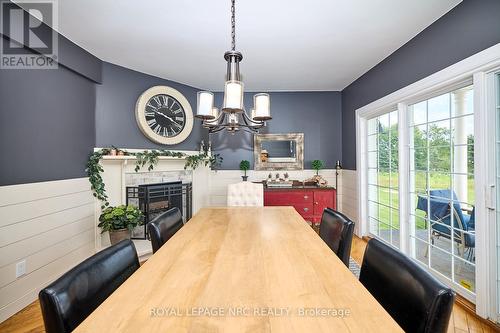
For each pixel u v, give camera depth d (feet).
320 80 12.78
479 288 6.23
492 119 6.04
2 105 6.54
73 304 2.66
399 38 8.51
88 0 6.49
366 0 6.54
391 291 3.12
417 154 8.87
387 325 2.34
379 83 10.57
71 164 8.84
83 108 9.43
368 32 8.13
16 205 6.79
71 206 8.74
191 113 12.98
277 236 5.14
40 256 7.49
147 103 11.35
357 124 12.46
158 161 11.90
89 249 9.58
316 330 2.27
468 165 6.91
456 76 6.74
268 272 3.47
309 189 12.75
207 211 7.57
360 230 12.36
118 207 9.72
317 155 14.67
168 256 4.06
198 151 13.75
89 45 8.92
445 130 7.64
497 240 6.02
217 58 10.02
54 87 8.15
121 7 6.78
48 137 7.91
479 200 6.20
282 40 8.61
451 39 6.92
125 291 2.96
